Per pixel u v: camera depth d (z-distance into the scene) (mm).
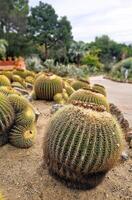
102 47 20062
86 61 14203
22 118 1282
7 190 1015
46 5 13883
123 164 1313
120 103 3436
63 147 938
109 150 935
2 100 1236
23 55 10820
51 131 989
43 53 13234
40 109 2020
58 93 2270
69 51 13977
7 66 5316
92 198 1013
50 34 13664
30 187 1038
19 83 2645
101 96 1758
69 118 956
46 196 1000
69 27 14352
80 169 948
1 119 1212
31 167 1157
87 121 935
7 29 10633
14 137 1283
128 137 1621
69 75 7324
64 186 1032
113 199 1026
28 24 13266
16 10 11008
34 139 1359
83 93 1733
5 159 1207
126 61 10219
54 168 1010
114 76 9250
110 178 1160
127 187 1115
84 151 920
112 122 974
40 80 2262
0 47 7379
